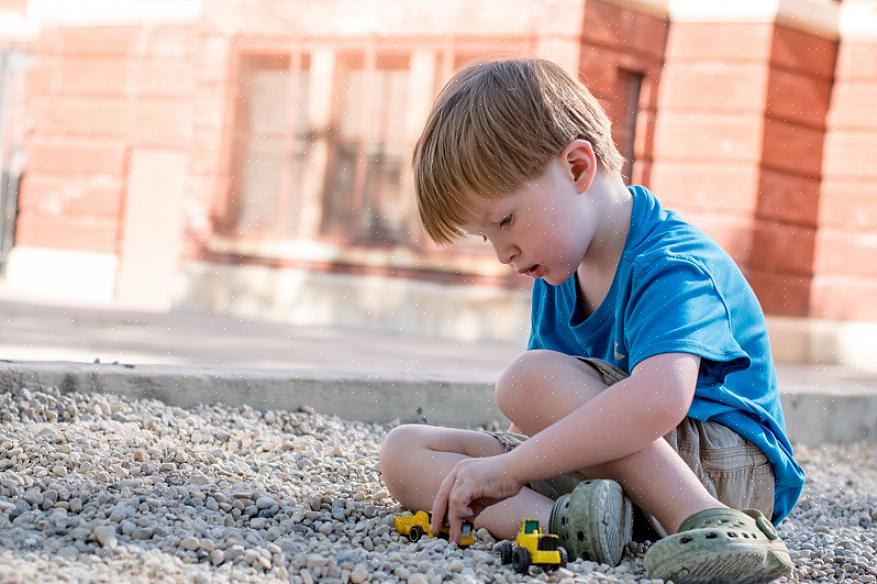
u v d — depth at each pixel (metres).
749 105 12.18
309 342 9.08
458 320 12.63
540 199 2.27
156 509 2.27
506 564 2.10
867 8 12.49
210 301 14.00
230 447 3.32
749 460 2.35
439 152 2.30
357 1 13.44
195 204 14.17
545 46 12.07
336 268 13.51
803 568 2.34
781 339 12.47
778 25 12.16
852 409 5.71
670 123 12.34
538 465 2.12
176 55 14.77
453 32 12.80
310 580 1.96
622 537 2.17
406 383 4.35
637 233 2.38
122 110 15.02
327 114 13.68
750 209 12.20
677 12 12.31
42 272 15.22
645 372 2.13
